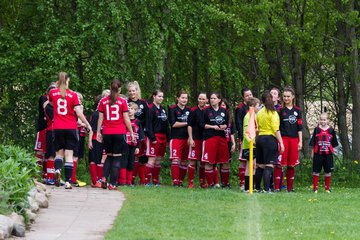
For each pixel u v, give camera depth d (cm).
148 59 7294
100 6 7006
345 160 7269
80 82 7150
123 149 4403
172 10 7312
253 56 8431
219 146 5203
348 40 7750
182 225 3086
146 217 3275
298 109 5138
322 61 7688
